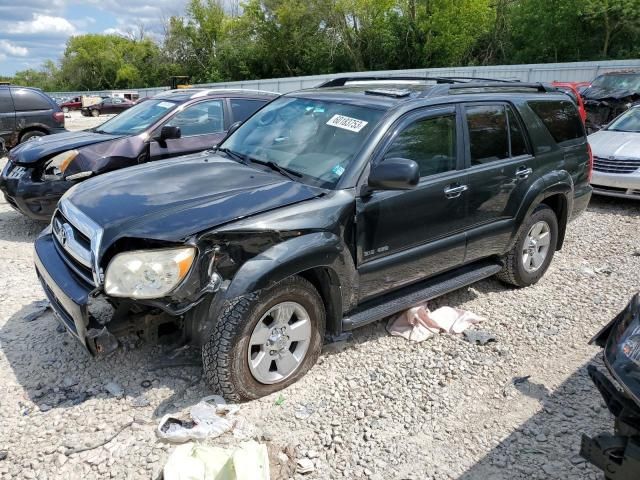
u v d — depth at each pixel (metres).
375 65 41.72
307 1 42.41
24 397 3.29
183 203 3.22
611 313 4.68
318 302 3.43
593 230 7.23
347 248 3.45
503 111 4.61
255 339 3.16
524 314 4.63
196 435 2.94
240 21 50.38
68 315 3.26
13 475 2.70
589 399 3.47
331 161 3.68
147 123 6.95
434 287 4.23
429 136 3.97
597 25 34.53
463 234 4.26
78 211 3.29
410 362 3.82
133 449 2.88
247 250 3.08
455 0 37.00
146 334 3.22
